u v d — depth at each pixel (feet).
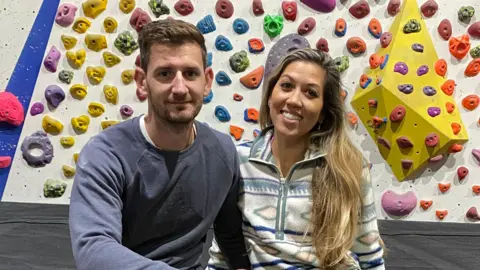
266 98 3.96
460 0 7.47
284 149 3.74
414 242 6.61
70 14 7.83
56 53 7.89
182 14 7.82
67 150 8.02
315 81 3.61
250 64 7.79
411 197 7.66
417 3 7.57
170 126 2.99
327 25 7.66
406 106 7.27
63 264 5.68
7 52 7.98
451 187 7.66
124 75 7.82
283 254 3.59
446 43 7.56
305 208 3.65
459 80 7.58
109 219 2.80
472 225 7.34
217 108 7.82
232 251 3.98
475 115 7.55
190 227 3.42
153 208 3.22
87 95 7.97
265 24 7.63
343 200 3.58
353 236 3.60
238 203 3.78
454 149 7.42
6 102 7.77
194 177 3.26
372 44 7.63
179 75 2.89
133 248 3.39
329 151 3.69
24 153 7.95
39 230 6.61
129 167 3.08
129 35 7.77
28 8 7.93
